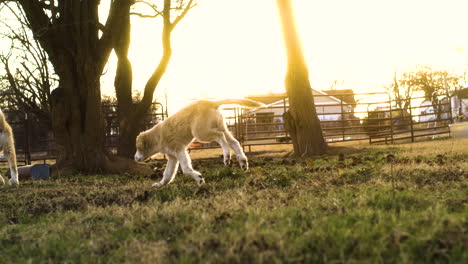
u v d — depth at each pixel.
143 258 3.96
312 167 10.36
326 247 3.85
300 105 16.11
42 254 4.52
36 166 12.34
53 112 13.47
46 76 14.70
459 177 7.39
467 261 3.35
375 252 3.64
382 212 4.88
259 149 27.00
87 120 13.32
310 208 5.39
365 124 28.77
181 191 7.69
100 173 13.13
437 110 30.05
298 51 15.96
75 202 7.31
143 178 10.83
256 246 3.96
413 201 5.46
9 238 5.28
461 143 17.45
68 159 13.41
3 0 13.30
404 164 9.59
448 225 4.10
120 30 15.56
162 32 15.46
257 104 8.41
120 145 15.40
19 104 18.20
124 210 6.23
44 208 7.04
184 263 3.76
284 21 15.91
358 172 8.50
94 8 13.45
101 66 13.56
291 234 4.29
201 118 8.07
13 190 9.34
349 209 5.12
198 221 5.10
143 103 15.42
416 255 3.62
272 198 6.33
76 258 4.33
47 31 13.24
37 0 13.46
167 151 8.27
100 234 5.07
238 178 8.91
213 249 4.06
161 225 5.16
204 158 19.36
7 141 10.52
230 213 5.32
